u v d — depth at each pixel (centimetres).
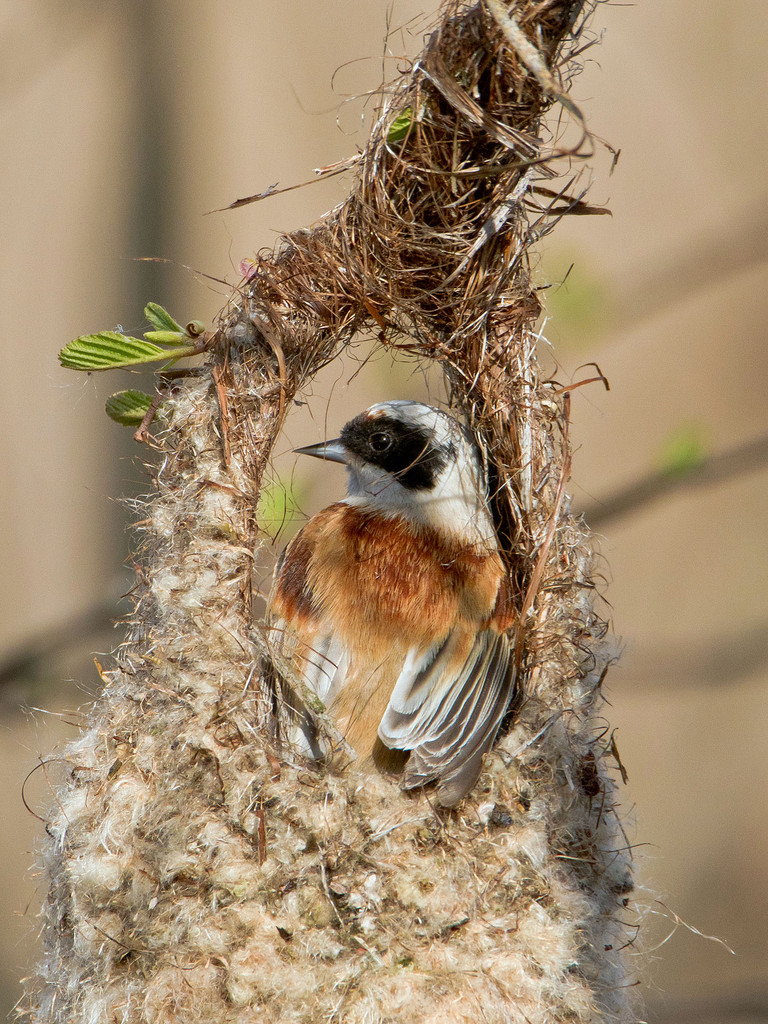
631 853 243
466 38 241
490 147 242
